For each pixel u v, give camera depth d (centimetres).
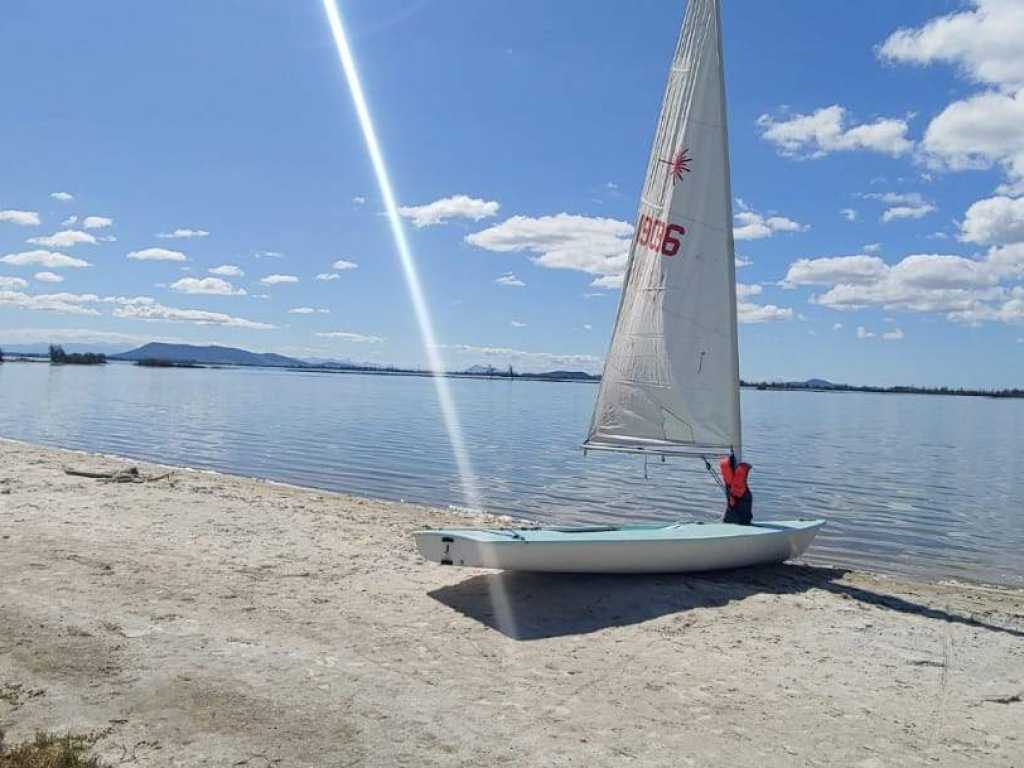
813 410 10456
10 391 6694
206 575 977
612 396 1232
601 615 905
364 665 704
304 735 554
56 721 549
